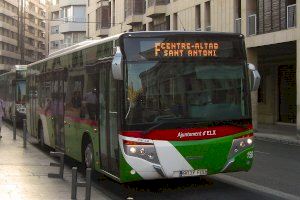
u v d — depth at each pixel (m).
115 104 8.75
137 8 43.16
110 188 10.09
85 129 10.76
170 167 8.40
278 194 9.14
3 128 26.61
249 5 27.19
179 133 8.45
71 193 8.41
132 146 8.27
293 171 12.00
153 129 8.34
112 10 51.47
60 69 13.20
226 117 8.81
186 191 9.56
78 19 76.50
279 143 20.66
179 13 35.44
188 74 8.70
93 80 10.20
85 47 10.86
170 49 8.66
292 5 23.75
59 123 13.30
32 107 17.58
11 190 9.11
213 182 10.45
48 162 13.05
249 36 26.95
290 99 30.89
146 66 8.50
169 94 8.55
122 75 8.31
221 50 8.98
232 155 8.79
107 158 9.31
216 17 30.25
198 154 8.53
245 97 9.04
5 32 102.31
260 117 34.16
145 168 8.29
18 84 28.28
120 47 8.45
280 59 31.34
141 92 8.41
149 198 9.04
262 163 13.49
